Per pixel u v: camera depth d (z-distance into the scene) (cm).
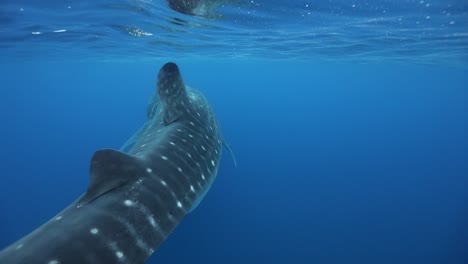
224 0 895
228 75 5978
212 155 694
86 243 332
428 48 1639
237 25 1193
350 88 8069
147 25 1248
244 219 1691
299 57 2452
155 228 416
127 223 386
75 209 384
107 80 7012
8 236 1667
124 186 433
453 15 941
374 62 2686
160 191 461
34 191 2128
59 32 1404
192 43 1728
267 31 1293
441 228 1809
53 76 5081
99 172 427
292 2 889
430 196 2278
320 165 2755
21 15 1085
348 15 990
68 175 2405
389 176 2677
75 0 927
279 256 1449
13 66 3241
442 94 7506
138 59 2902
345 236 1642
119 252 354
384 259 1503
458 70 2938
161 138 613
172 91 724
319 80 6175
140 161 483
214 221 1641
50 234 329
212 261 1379
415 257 1545
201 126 745
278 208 1834
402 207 2041
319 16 1019
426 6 866
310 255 1477
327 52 2006
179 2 915
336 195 2103
